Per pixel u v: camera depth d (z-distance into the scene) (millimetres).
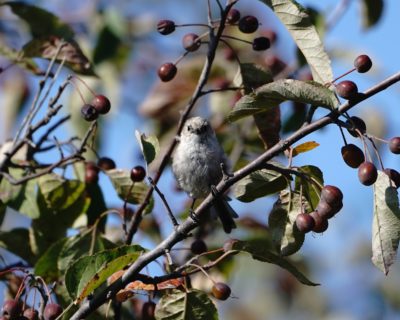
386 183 8039
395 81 7793
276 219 8875
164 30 9773
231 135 14234
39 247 10852
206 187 12203
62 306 9812
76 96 14094
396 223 8008
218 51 15133
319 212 8070
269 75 10398
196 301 8797
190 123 12195
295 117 13898
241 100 8328
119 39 14734
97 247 10094
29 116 10352
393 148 7801
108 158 10836
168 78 9977
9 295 10625
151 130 14953
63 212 10867
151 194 10180
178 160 12195
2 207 10945
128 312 10891
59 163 9992
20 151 10898
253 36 15172
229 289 8562
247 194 9000
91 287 8039
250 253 8719
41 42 11438
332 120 7973
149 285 8625
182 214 12656
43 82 10398
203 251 9477
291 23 9008
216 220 12164
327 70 8867
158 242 12758
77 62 11422
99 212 10977
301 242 8812
